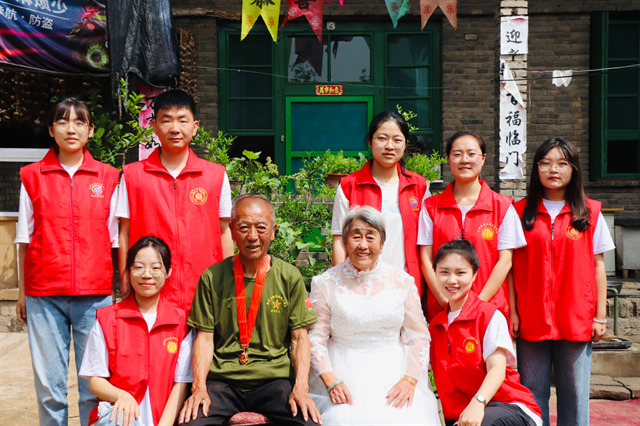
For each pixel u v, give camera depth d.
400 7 4.66
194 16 6.95
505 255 3.20
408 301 3.00
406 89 7.28
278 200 5.32
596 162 7.00
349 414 2.70
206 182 3.17
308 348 2.87
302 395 2.72
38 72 5.25
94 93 5.61
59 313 3.20
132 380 2.73
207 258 3.14
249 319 2.84
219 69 7.14
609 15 7.02
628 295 5.49
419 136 7.29
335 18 7.13
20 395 4.32
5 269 5.82
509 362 2.93
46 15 5.14
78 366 3.24
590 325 3.13
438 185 7.10
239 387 2.80
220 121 7.20
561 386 3.20
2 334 5.64
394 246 3.30
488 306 2.90
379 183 3.38
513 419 2.72
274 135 7.29
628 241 6.56
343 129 7.35
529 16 7.01
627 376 4.78
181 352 2.84
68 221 3.14
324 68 7.29
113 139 5.30
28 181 3.17
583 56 7.04
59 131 3.11
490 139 7.08
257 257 2.80
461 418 2.66
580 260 3.13
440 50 7.16
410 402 2.76
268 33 7.21
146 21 5.40
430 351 3.04
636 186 7.02
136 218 3.10
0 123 5.98
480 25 7.02
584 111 7.08
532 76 7.05
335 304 2.96
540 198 3.23
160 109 3.09
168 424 2.72
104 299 3.25
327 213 5.03
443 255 2.91
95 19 5.27
